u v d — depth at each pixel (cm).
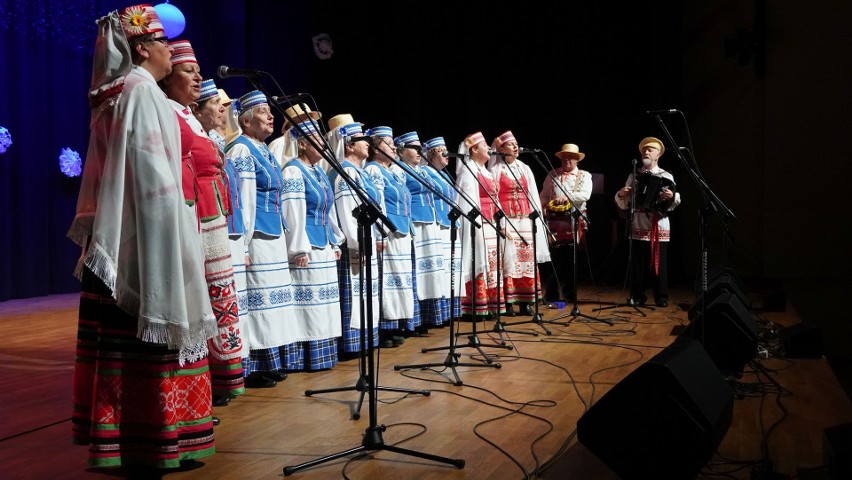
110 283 244
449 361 434
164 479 269
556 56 997
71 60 857
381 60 1027
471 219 464
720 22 1015
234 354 326
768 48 999
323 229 453
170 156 258
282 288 420
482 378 426
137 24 265
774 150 1000
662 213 723
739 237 1016
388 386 410
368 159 566
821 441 311
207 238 317
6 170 795
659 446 249
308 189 443
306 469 280
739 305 427
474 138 632
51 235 852
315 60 1035
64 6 840
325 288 453
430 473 275
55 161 845
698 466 246
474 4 1005
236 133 420
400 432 326
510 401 376
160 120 256
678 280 1012
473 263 477
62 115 849
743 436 319
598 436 256
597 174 952
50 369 459
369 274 291
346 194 468
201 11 925
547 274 868
